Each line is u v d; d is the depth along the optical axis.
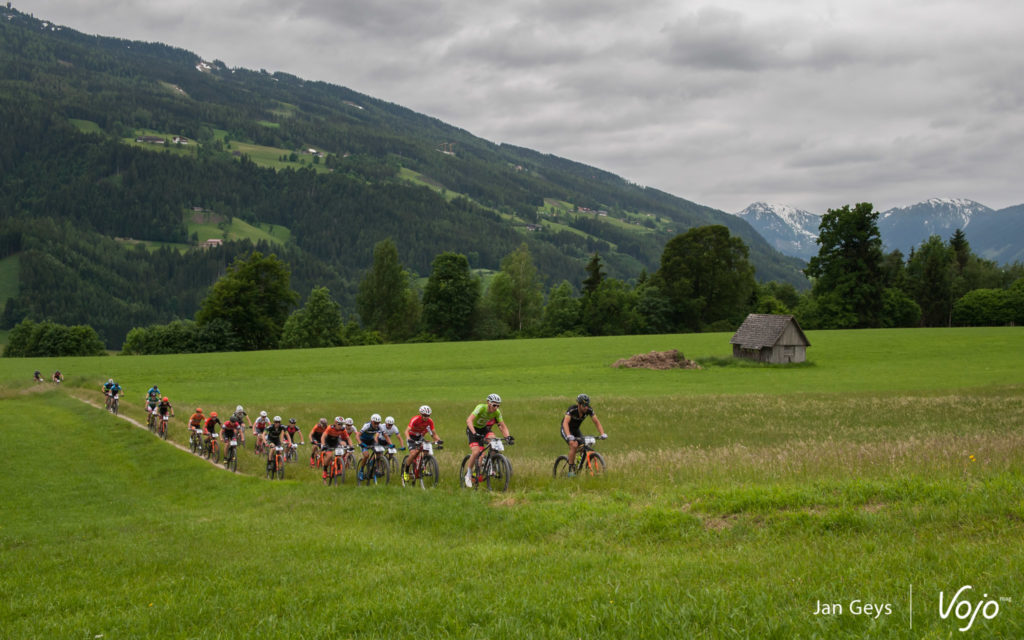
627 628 5.61
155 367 72.75
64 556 11.95
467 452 23.39
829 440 21.52
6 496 21.45
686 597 6.26
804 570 6.89
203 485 21.62
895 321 106.12
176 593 8.47
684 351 79.81
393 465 19.61
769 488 10.97
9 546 13.94
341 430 20.09
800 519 9.20
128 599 8.42
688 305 114.75
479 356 78.88
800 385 52.41
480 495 14.19
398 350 86.88
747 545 8.53
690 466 15.75
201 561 10.45
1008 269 146.75
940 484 10.04
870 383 52.03
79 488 22.73
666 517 10.08
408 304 134.00
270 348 106.94
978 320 115.62
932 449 15.57
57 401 49.84
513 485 15.27
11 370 72.00
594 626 5.76
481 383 58.88
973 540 7.70
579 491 13.77
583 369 67.19
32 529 16.17
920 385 49.41
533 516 11.45
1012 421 27.17
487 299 130.12
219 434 27.92
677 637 5.34
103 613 7.76
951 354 70.25
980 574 6.18
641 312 117.00
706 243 115.56
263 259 105.88
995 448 14.88
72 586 9.56
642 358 67.75
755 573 7.07
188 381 63.09
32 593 9.23
